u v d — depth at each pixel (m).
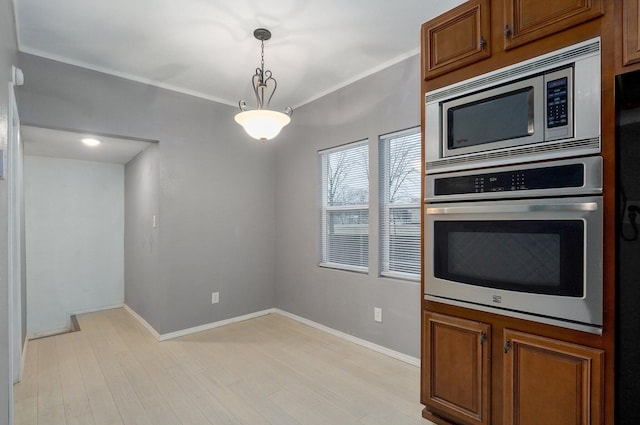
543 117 1.47
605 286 1.32
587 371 1.36
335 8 2.22
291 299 4.05
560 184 1.42
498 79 1.62
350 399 2.29
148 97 3.32
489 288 1.63
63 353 3.07
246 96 3.75
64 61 2.85
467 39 1.75
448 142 1.82
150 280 3.69
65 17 2.27
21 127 2.83
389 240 3.09
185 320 3.55
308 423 2.03
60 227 4.54
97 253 4.79
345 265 3.50
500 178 1.61
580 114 1.37
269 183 4.27
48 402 2.26
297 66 3.05
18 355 2.53
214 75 3.21
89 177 4.73
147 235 3.81
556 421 1.44
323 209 3.76
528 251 1.50
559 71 1.43
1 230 1.45
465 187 1.74
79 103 2.93
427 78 1.94
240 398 2.31
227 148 3.89
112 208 4.91
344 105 3.41
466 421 1.75
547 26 1.47
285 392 2.38
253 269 4.11
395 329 2.94
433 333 1.89
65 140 3.45
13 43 2.22
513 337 1.57
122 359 2.94
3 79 1.58
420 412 2.13
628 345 1.27
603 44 1.32
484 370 1.68
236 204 3.96
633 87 1.26
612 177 1.30
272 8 2.21
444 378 1.84
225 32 2.48
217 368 2.76
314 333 3.56
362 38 2.60
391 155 3.08
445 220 1.81
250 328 3.72
